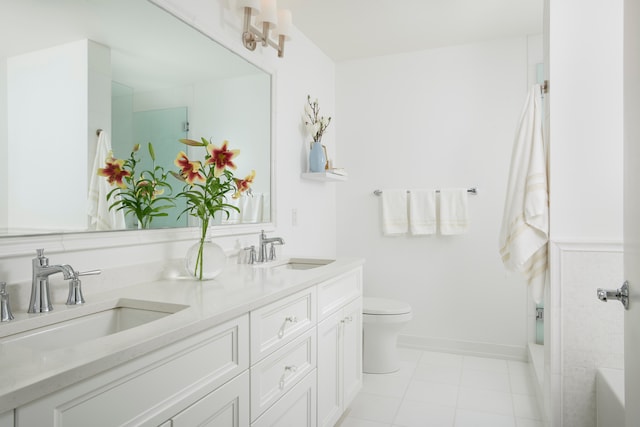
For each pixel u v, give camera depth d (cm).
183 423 101
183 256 179
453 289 318
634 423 93
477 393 249
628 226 96
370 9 256
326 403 188
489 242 308
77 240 132
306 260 236
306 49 296
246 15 193
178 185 176
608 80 189
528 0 246
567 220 193
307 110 296
